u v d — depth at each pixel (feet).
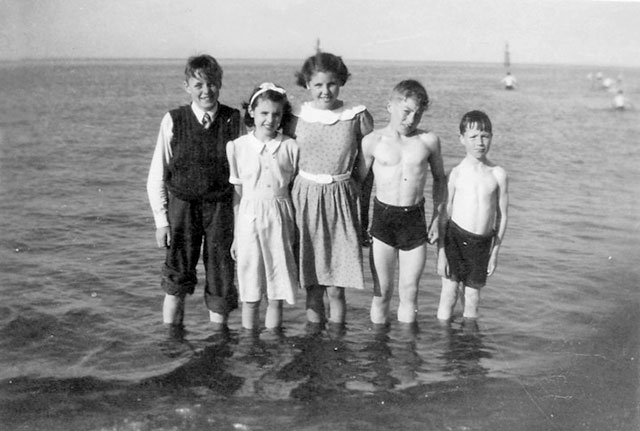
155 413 9.32
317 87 11.55
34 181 23.17
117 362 10.82
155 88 69.21
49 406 9.46
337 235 11.87
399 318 12.67
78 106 48.11
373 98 41.01
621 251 16.37
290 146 11.59
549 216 19.71
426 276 15.02
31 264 15.07
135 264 15.35
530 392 10.09
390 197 11.87
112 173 25.44
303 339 11.80
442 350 11.46
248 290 11.77
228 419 9.18
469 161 12.40
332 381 10.29
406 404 9.66
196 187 11.64
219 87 11.60
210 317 12.56
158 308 13.05
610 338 11.78
